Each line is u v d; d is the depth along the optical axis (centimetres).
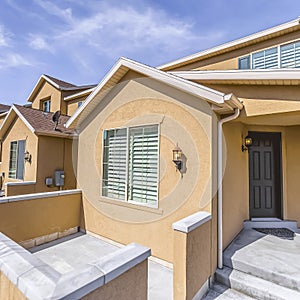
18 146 1202
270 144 798
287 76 452
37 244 691
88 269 262
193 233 426
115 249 670
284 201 761
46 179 1061
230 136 632
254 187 788
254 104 511
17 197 648
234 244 605
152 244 614
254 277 486
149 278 521
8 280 260
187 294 397
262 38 1052
